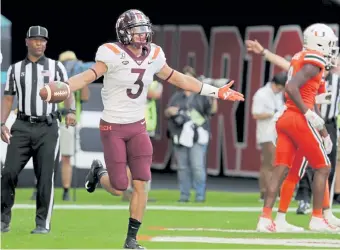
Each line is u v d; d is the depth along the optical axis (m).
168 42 49.09
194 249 20.97
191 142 35.62
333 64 25.39
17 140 23.83
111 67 19.92
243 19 46.53
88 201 35.06
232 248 21.27
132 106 20.27
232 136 46.97
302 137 25.11
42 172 23.94
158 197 38.16
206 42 47.84
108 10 49.88
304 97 24.98
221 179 46.72
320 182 25.56
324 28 25.11
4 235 23.61
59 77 24.00
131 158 20.47
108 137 20.38
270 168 35.81
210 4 47.41
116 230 25.30
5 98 24.06
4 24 40.62
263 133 35.62
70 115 24.44
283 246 21.88
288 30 45.06
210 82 35.03
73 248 21.09
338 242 22.98
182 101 36.00
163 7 49.06
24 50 49.94
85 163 38.97
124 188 20.34
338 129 33.00
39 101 23.70
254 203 35.50
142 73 20.08
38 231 24.08
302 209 30.91
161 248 21.12
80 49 50.38
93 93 38.72
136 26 19.80
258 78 45.91
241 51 46.53
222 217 29.55
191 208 32.69
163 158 49.72
